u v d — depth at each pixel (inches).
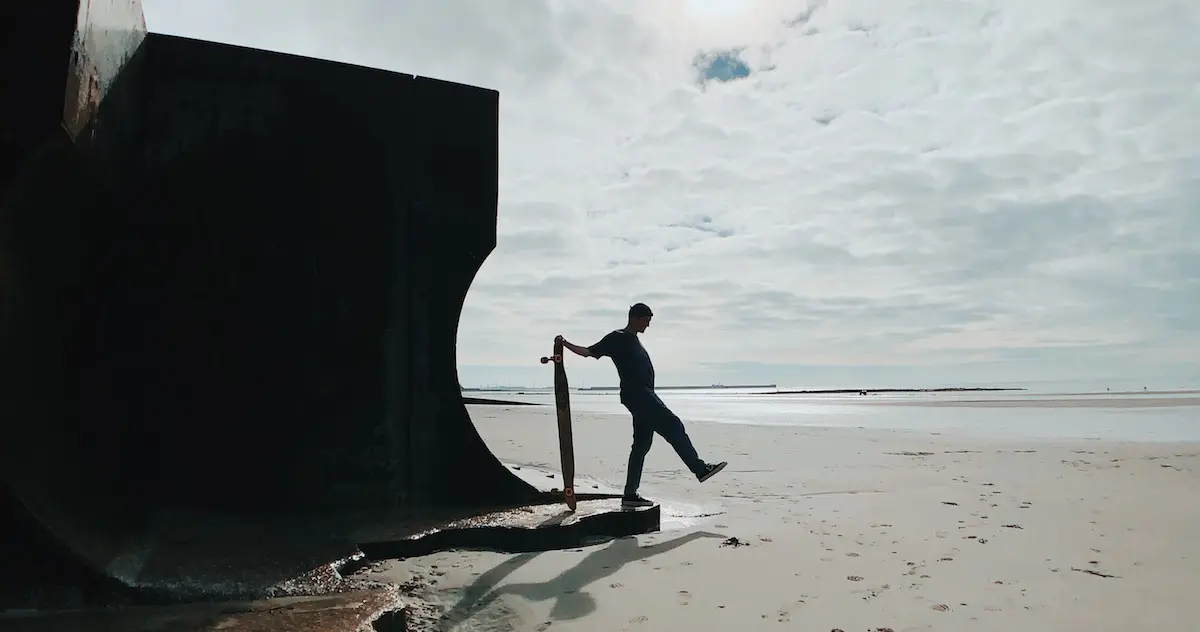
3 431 89.0
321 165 163.9
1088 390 2888.8
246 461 152.1
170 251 149.6
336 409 160.2
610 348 177.0
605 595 111.7
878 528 161.9
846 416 797.9
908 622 99.3
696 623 99.2
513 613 103.8
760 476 252.2
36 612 92.5
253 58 159.2
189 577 106.9
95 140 103.2
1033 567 127.6
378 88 170.7
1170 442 398.6
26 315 92.8
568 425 161.6
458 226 176.4
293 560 119.0
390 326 167.6
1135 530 159.3
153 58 150.1
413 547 134.6
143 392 145.3
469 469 170.1
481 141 181.0
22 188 85.4
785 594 112.1
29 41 85.5
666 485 231.5
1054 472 262.5
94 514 113.8
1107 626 97.5
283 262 159.0
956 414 824.9
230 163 155.6
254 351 155.3
